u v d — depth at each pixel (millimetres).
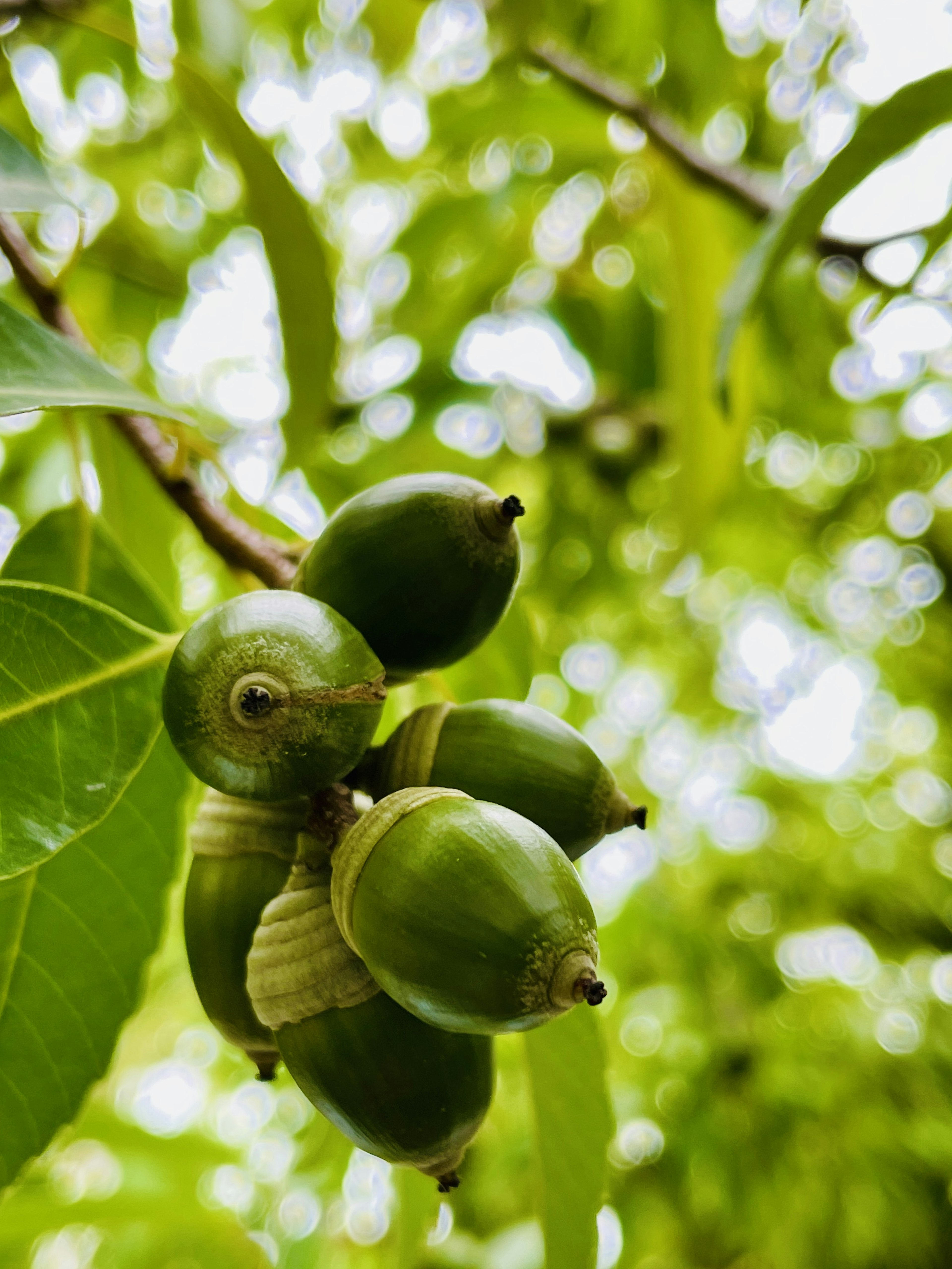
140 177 4766
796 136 4984
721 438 4113
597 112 4371
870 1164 5191
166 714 1513
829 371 5438
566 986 1344
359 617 1700
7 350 1699
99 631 1747
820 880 6906
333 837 1591
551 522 5680
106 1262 4043
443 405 4887
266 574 2047
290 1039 1602
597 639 6871
